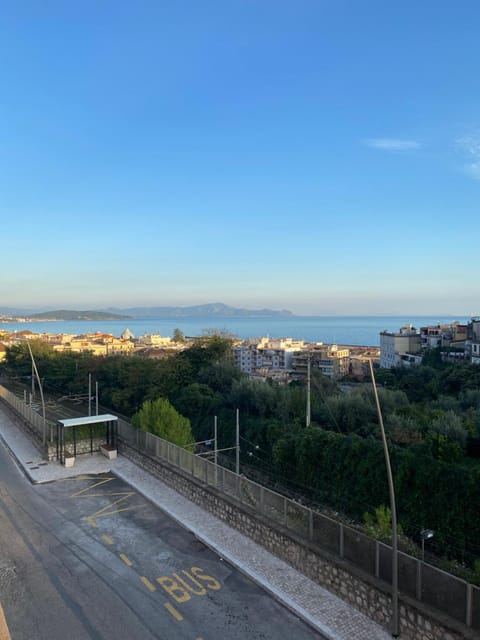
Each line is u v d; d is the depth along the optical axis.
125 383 56.88
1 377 83.75
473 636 9.26
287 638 10.64
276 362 137.50
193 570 13.63
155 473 22.00
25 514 17.84
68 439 25.89
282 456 36.31
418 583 10.66
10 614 11.57
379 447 30.19
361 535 12.03
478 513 24.56
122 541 15.51
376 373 75.94
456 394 53.28
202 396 51.78
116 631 10.89
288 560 13.82
